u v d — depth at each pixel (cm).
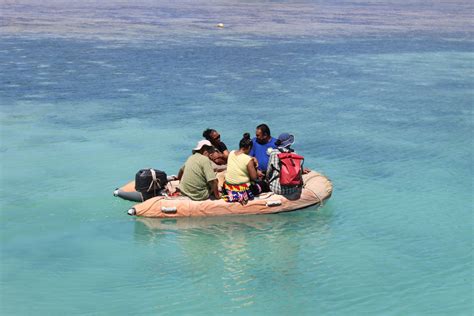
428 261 781
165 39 3372
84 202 985
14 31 3509
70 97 1848
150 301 661
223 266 754
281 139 957
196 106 1773
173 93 1950
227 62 2639
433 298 680
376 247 825
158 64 2520
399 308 656
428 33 4234
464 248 826
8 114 1617
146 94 1923
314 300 669
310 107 1803
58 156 1259
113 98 1852
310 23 4781
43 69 2312
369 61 2827
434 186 1103
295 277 727
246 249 809
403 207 991
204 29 4009
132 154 1286
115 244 820
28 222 895
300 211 954
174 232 864
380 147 1377
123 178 1124
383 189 1083
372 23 4947
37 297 668
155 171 967
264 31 4019
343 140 1434
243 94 1967
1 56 2588
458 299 679
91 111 1678
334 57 2923
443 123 1633
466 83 2289
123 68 2392
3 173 1135
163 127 1526
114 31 3700
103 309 643
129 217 918
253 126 1562
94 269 742
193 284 704
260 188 955
